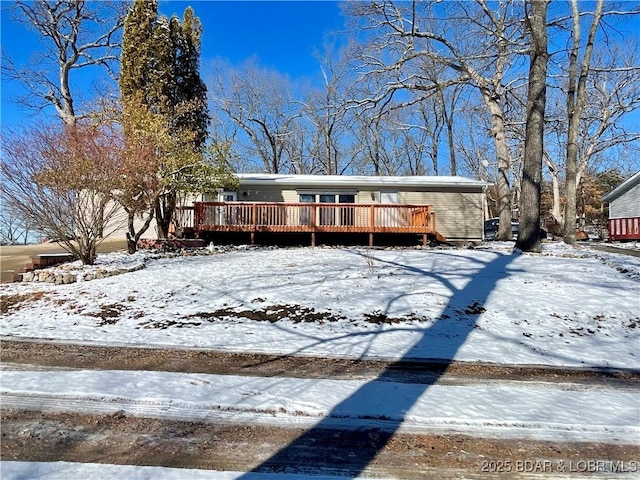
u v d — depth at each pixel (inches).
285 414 140.1
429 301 293.3
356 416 139.4
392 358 203.5
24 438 121.5
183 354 203.8
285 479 104.0
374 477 106.0
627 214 940.6
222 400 148.9
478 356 208.1
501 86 731.4
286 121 1398.9
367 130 1343.5
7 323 251.1
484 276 355.3
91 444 119.1
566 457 116.9
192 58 676.1
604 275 357.4
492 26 652.7
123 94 601.3
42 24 703.7
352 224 600.7
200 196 690.2
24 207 362.6
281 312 275.9
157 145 471.8
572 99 554.3
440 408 146.6
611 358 208.2
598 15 535.2
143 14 604.1
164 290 322.7
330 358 202.2
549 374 186.9
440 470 109.9
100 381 163.0
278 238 613.3
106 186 395.9
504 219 706.8
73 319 260.4
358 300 296.0
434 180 753.6
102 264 410.9
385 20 671.8
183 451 116.4
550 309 278.1
